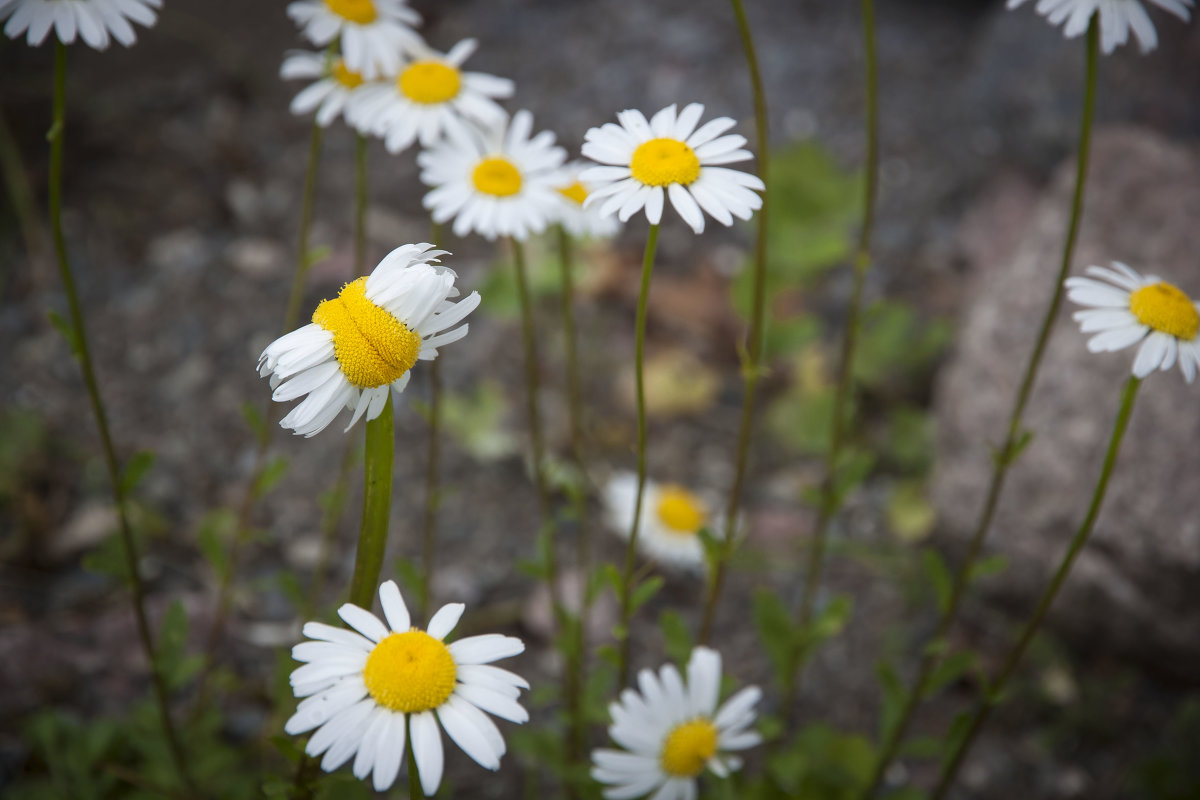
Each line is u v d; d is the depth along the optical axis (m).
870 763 0.62
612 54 1.23
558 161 0.53
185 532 0.73
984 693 0.54
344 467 0.60
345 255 0.95
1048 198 0.82
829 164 0.91
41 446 0.74
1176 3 0.48
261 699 0.64
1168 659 0.67
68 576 0.68
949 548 0.76
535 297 0.88
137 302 0.88
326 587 0.70
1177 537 0.65
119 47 1.09
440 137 0.54
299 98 0.53
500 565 0.75
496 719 0.65
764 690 0.69
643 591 0.51
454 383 0.86
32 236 0.89
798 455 0.87
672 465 0.84
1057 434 0.70
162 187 0.98
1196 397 0.66
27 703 0.61
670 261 0.99
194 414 0.81
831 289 0.97
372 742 0.41
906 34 1.28
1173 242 0.75
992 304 0.78
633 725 0.51
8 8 0.46
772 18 1.30
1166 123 1.01
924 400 0.89
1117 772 0.66
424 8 1.28
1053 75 1.07
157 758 0.57
